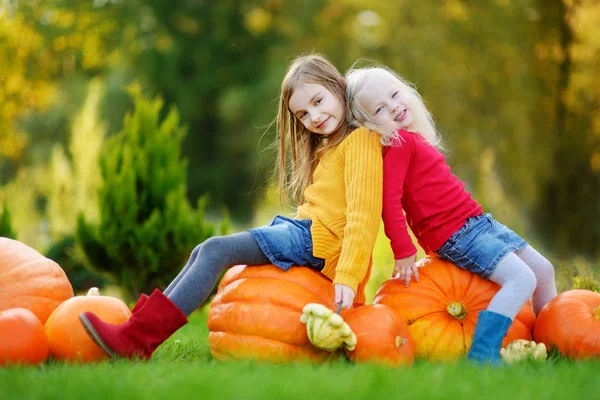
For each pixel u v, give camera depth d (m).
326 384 3.22
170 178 8.76
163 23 31.97
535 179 22.25
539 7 22.34
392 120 4.96
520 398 3.09
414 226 4.97
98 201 8.56
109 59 31.70
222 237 4.54
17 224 14.90
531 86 22.06
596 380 3.54
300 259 4.67
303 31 27.08
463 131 22.05
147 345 4.26
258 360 4.32
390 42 23.81
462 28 22.70
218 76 31.69
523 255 4.84
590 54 22.27
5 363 4.02
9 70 29.45
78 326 4.35
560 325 4.58
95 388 3.21
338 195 4.80
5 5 28.52
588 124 22.53
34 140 31.73
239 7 32.22
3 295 4.57
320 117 4.95
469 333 4.66
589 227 22.50
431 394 3.10
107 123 28.56
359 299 4.92
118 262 8.49
